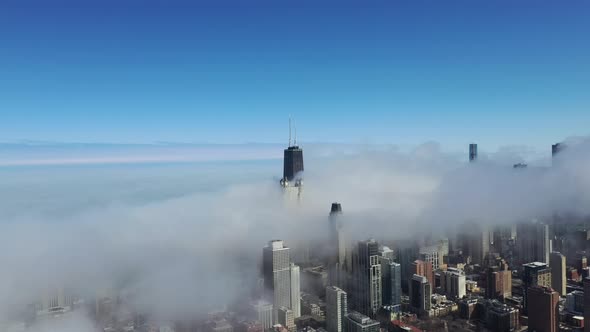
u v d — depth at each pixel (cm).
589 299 19125
